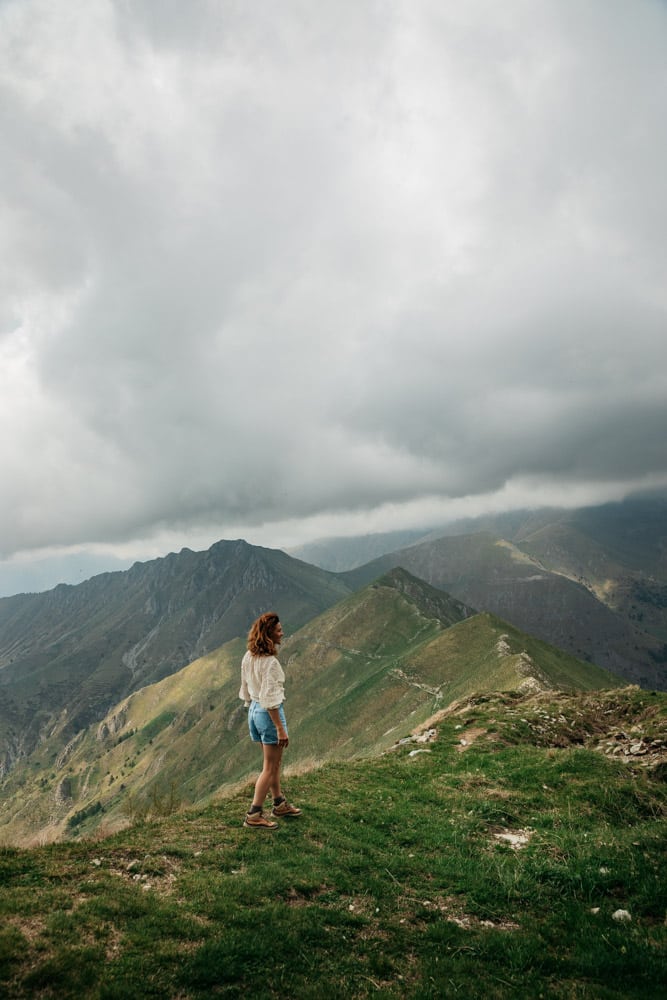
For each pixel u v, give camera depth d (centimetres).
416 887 875
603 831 1116
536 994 608
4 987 532
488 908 809
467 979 630
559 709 2234
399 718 12462
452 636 15475
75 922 656
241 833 1028
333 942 693
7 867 808
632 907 812
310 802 1255
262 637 1070
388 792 1380
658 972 643
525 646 11588
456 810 1259
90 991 543
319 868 898
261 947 651
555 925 772
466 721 2197
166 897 764
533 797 1362
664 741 1711
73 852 905
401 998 592
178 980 582
